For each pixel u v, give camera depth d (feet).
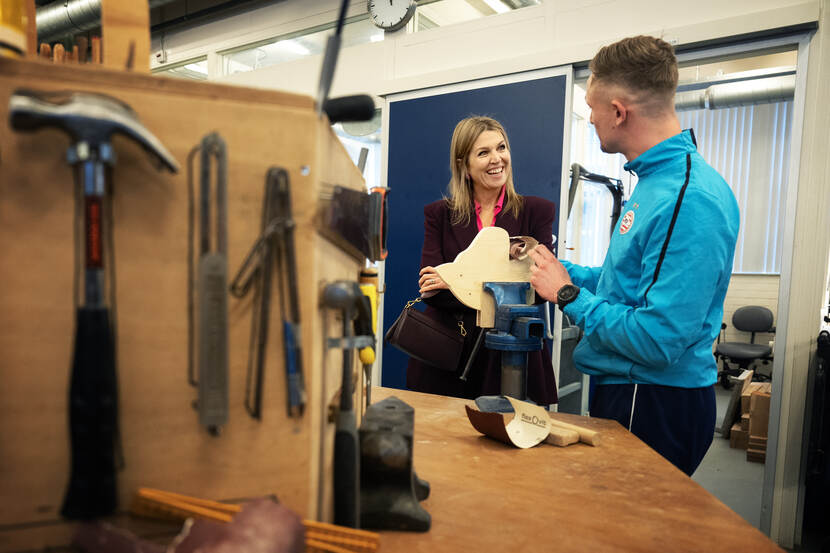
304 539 1.46
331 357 1.89
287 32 14.73
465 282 4.50
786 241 7.68
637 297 3.60
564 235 9.82
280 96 1.56
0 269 1.37
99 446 1.38
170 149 1.48
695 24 8.23
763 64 17.80
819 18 7.29
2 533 1.39
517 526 2.08
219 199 1.51
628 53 3.71
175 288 1.50
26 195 1.38
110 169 1.43
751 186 18.54
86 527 1.39
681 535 2.02
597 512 2.21
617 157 16.78
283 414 1.60
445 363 5.04
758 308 17.95
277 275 1.58
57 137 1.39
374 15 12.17
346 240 1.95
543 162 9.98
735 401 12.36
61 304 1.41
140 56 2.10
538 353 5.52
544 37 10.09
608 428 3.49
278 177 1.55
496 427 3.03
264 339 1.57
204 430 1.54
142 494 1.47
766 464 7.89
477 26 10.89
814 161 7.44
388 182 11.97
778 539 7.79
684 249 3.34
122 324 1.46
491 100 10.54
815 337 7.52
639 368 3.80
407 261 11.66
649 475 2.64
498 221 5.96
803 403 7.62
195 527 1.35
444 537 1.98
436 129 11.28
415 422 3.55
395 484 2.07
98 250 1.36
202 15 16.16
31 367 1.40
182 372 1.52
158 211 1.48
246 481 1.58
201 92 1.49
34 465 1.41
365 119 1.94
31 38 2.54
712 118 19.03
